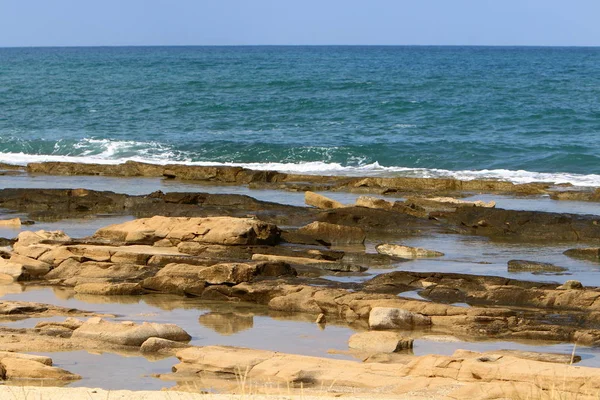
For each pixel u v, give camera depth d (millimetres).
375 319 19094
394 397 12953
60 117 69625
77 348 16797
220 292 21891
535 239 30078
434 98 80312
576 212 34906
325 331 18859
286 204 35750
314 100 77562
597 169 47156
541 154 50250
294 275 23531
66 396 12305
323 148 51406
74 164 45812
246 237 25656
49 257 24234
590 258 26891
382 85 95562
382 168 48219
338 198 38375
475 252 27766
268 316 20203
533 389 13008
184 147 53969
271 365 14758
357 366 14766
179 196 35000
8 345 16734
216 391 13789
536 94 85250
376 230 31047
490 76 118312
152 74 121312
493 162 49000
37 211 34500
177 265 22953
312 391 13359
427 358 14508
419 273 22594
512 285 21922
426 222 31812
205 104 75875
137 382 14648
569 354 16734
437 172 46281
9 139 56062
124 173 45219
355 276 23844
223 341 17844
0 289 22562
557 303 20500
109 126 64688
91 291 22172
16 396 12039
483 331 18719
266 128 63156
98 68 140750
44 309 19922
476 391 13086
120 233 26641
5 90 90812
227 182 43156
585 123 62781
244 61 176250
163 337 17438
